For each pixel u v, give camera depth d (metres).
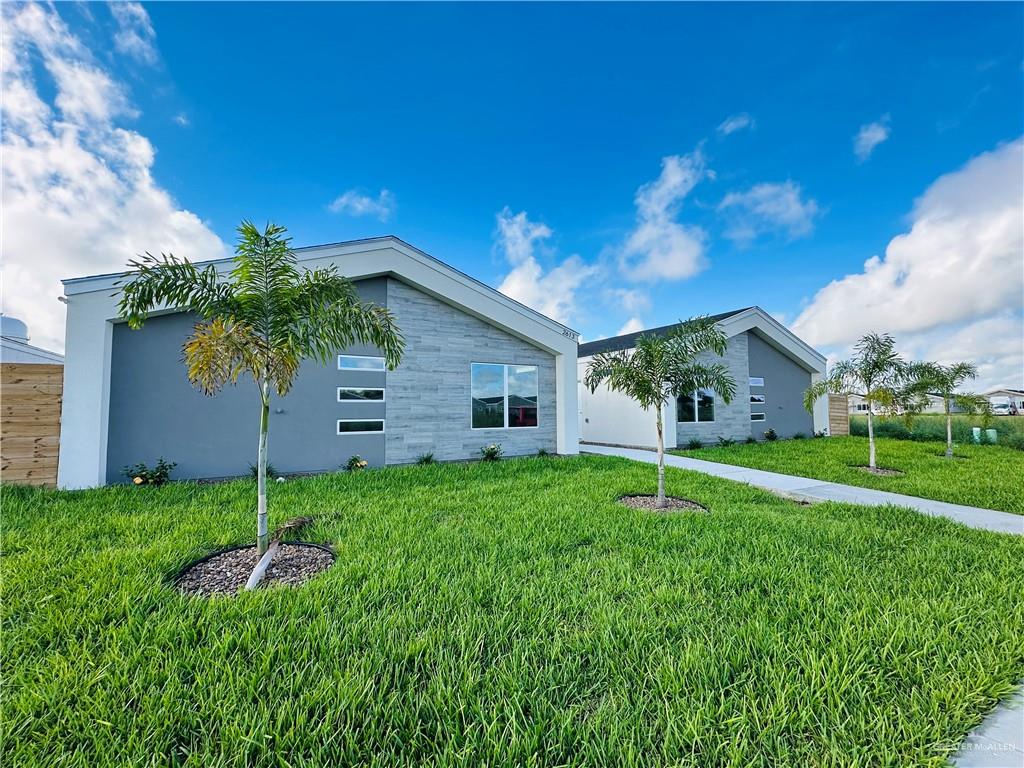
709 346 6.52
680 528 4.49
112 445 6.61
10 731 1.63
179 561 3.42
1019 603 2.76
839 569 3.39
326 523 4.58
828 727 1.70
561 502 5.61
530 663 2.14
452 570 3.34
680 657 2.18
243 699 1.84
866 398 9.45
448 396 9.50
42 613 2.54
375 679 2.00
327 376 8.20
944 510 5.77
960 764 1.57
